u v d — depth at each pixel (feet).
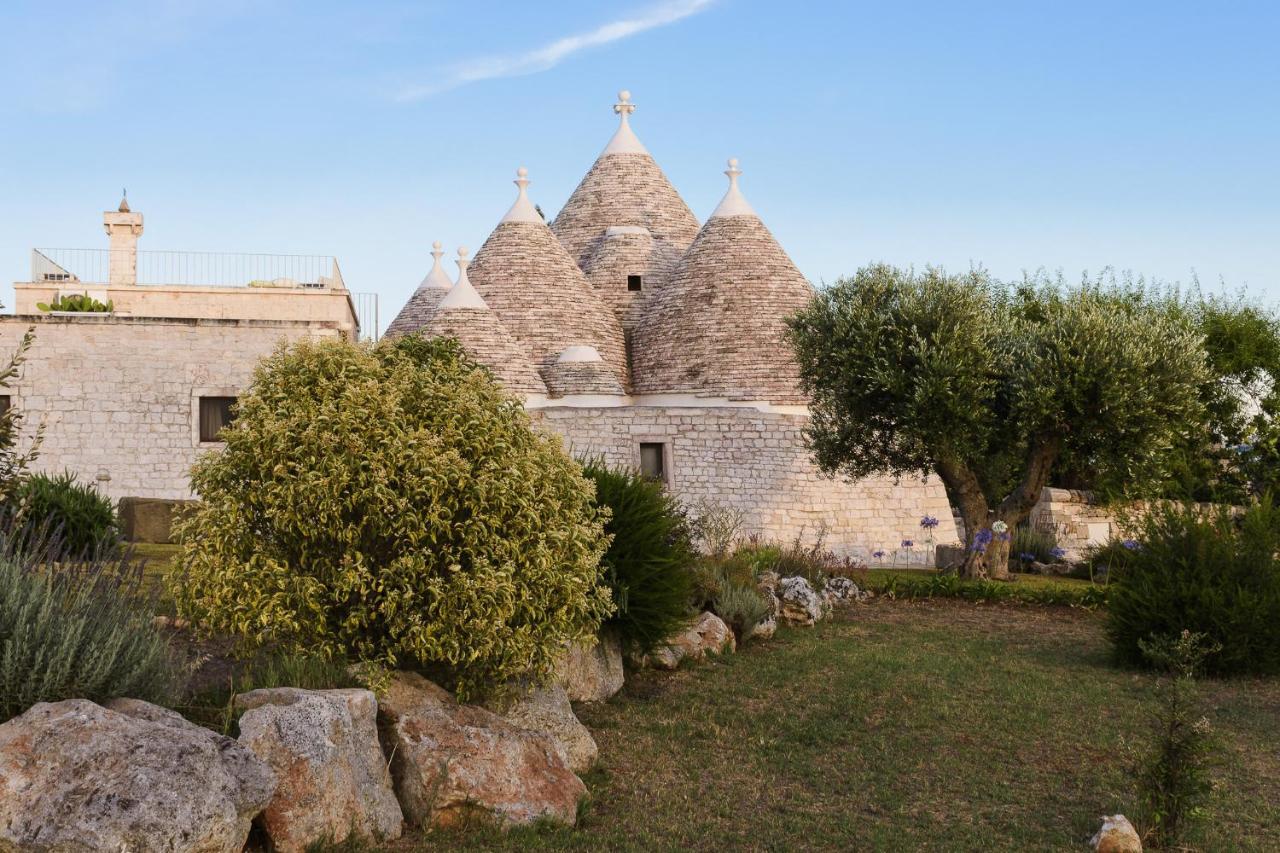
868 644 52.16
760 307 107.96
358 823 24.02
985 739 35.60
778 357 105.40
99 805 19.10
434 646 29.09
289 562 30.37
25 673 23.04
